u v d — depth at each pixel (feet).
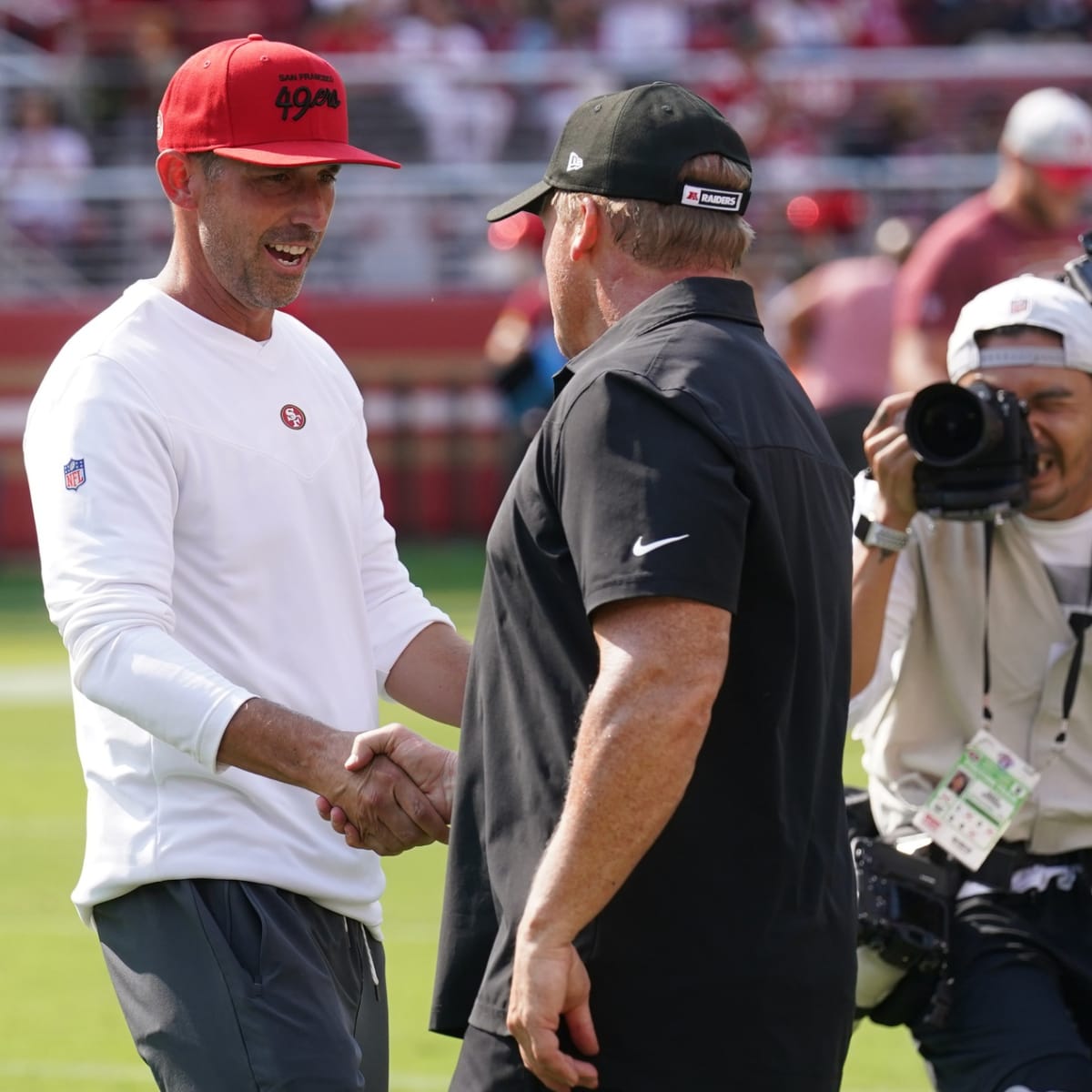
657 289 36.52
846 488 37.55
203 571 42.65
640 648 33.04
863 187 230.27
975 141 242.17
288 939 42.14
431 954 82.02
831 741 36.68
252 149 42.47
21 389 223.30
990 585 47.19
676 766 32.89
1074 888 47.34
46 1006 75.97
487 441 224.53
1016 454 45.19
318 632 44.01
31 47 254.47
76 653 40.78
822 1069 35.78
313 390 45.29
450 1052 70.13
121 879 42.47
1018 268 110.93
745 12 262.06
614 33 260.21
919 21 265.75
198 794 42.34
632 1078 34.73
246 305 43.73
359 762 39.29
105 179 230.48
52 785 116.37
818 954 35.53
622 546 33.24
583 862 33.04
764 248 228.02
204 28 256.93
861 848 47.47
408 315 223.92
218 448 42.80
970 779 47.16
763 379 35.68
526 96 242.58
